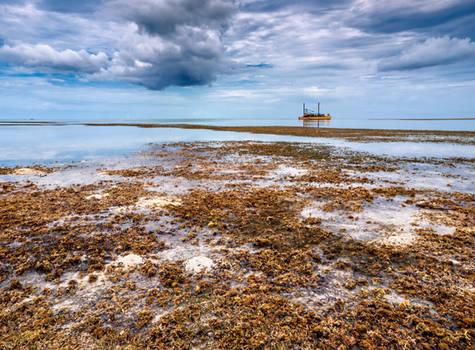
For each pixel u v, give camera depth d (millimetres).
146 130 69188
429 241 7758
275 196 12312
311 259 6938
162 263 6703
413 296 5449
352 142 37156
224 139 42812
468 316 4820
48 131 65812
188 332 4523
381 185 14305
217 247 7602
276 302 5254
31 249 7305
